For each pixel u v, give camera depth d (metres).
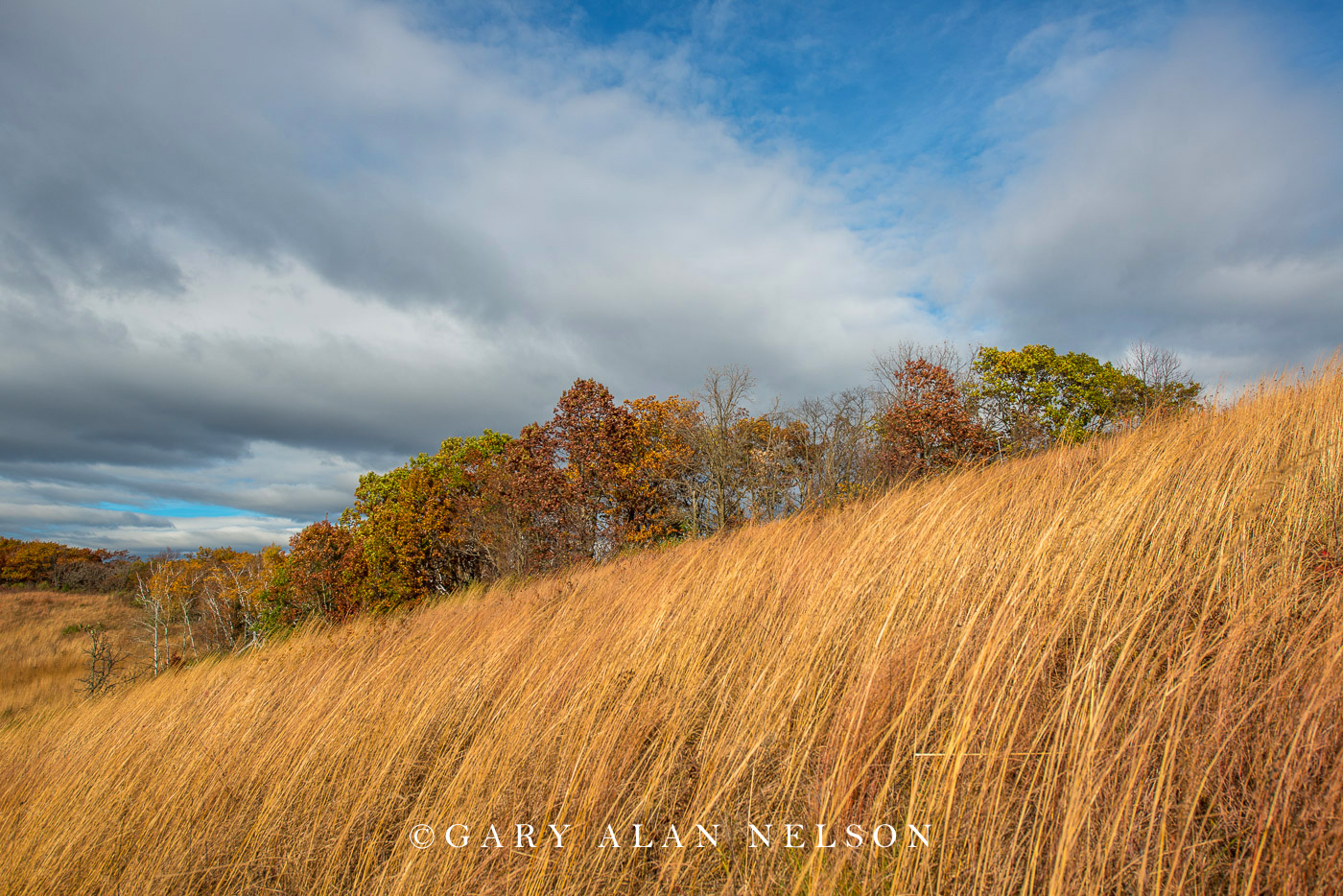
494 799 3.32
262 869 3.57
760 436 24.11
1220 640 2.58
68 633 30.47
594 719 3.60
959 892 2.12
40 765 6.56
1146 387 18.77
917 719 2.78
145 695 8.23
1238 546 3.14
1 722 13.28
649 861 2.76
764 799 2.81
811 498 7.65
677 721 3.43
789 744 3.05
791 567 5.03
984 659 2.82
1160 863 1.88
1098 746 2.28
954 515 4.52
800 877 2.30
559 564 19.25
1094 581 3.15
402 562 23.36
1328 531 3.09
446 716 4.53
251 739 5.14
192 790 4.56
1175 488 3.79
